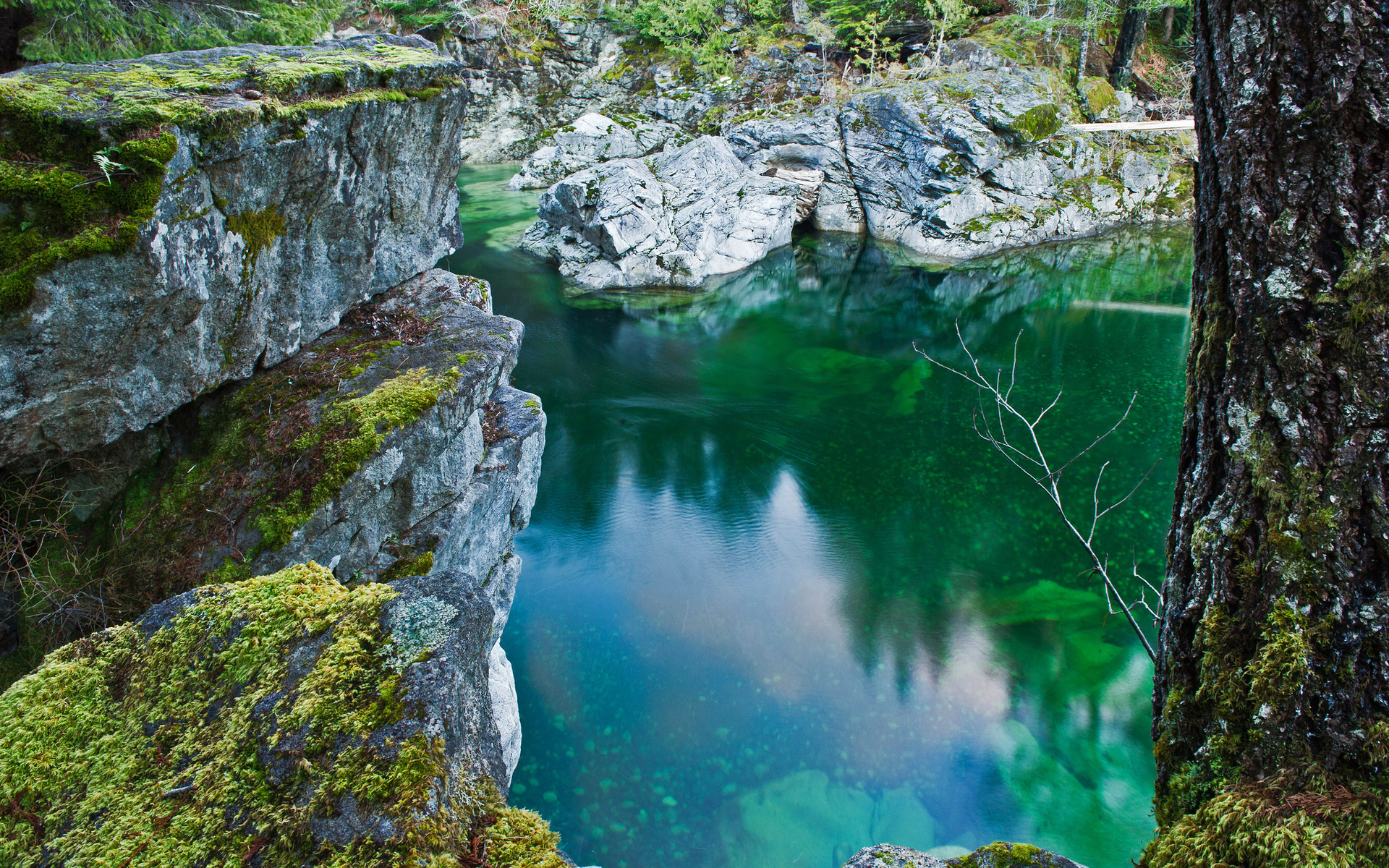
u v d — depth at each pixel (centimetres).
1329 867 150
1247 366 176
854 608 806
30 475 395
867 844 569
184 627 211
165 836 171
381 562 479
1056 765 628
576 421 1250
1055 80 2227
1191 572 198
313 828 166
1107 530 919
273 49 502
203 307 414
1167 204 2220
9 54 751
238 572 402
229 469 438
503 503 589
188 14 843
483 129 3111
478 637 211
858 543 923
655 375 1429
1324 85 155
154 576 399
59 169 338
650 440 1191
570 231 1953
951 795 608
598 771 621
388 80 507
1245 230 172
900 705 686
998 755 638
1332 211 159
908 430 1202
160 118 364
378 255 580
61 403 361
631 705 683
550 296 1798
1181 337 1545
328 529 434
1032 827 580
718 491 1045
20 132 343
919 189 2152
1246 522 179
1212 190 185
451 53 2953
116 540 411
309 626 205
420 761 173
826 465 1108
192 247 387
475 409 512
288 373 488
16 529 388
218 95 408
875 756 638
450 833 171
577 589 837
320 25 961
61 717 196
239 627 209
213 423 455
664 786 612
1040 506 980
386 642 198
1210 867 166
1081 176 2178
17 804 181
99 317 352
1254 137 167
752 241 2008
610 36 3098
